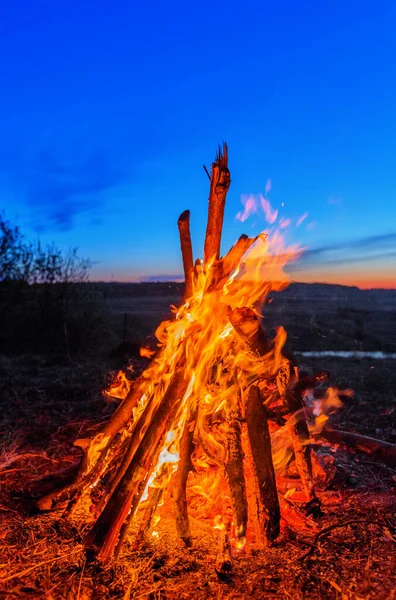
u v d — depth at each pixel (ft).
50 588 8.64
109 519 9.26
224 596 8.43
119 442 11.69
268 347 11.70
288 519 11.00
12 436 18.39
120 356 39.24
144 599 8.38
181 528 9.99
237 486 10.02
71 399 25.14
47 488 12.09
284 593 8.49
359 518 11.19
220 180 11.50
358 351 44.65
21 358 37.99
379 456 13.51
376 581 8.77
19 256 43.09
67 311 43.55
